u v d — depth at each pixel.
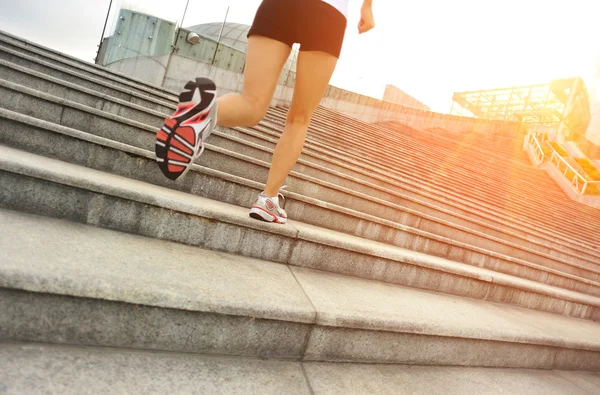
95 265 1.19
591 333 2.61
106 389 0.92
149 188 1.98
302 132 1.94
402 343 1.65
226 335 1.28
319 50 1.59
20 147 1.96
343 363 1.51
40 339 1.03
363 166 4.92
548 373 2.12
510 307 2.72
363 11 1.95
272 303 1.35
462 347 1.83
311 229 2.35
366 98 14.08
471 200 5.65
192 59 9.29
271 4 1.55
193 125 1.29
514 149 14.28
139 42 8.92
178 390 1.01
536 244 4.67
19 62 3.69
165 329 1.18
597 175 11.64
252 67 1.54
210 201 2.27
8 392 0.80
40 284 0.99
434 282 2.48
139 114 3.33
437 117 15.91
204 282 1.35
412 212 3.61
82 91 3.19
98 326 1.09
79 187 1.58
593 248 5.92
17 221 1.38
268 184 2.00
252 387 1.14
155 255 1.48
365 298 1.80
